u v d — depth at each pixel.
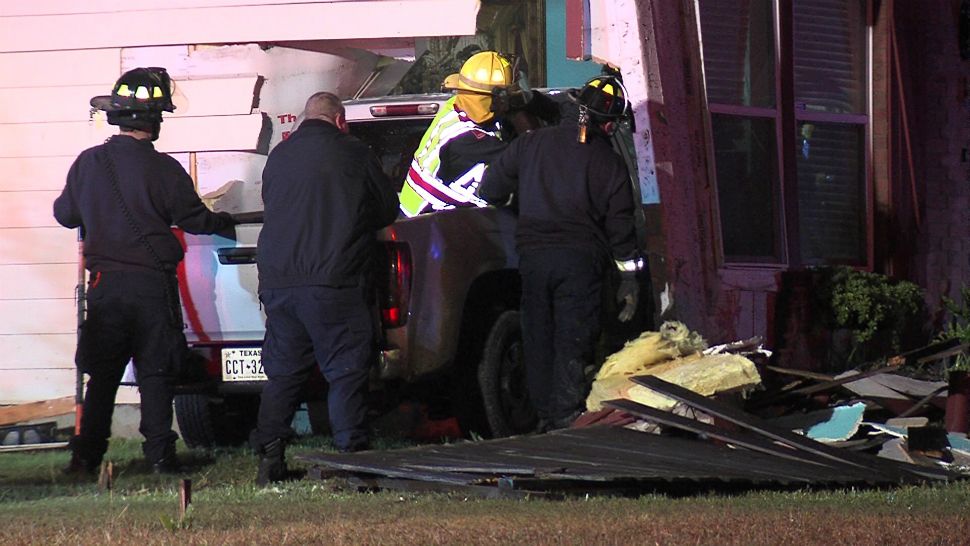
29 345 23.08
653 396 16.58
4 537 9.74
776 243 26.86
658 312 23.80
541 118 20.11
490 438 18.56
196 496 13.45
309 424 22.20
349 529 9.75
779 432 15.10
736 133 26.36
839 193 28.33
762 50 26.89
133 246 16.48
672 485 12.95
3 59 23.17
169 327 16.67
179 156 23.20
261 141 23.22
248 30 23.08
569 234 17.56
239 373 17.86
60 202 16.81
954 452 16.08
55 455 18.62
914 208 28.75
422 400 18.91
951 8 29.34
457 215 18.23
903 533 9.39
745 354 18.81
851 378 18.28
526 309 17.86
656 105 24.09
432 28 23.00
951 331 25.89
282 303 15.68
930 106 29.25
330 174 15.69
